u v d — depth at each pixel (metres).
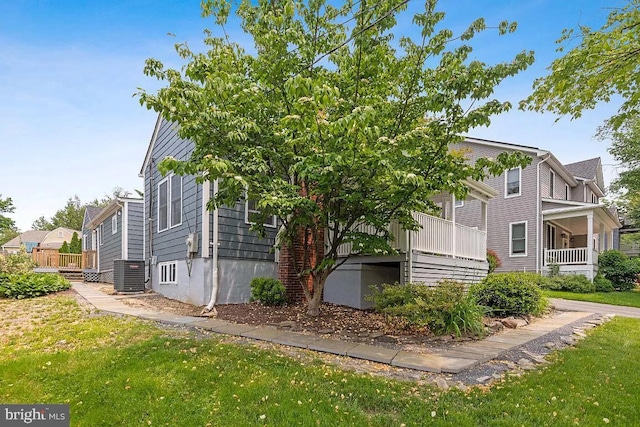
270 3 6.18
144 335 5.77
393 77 6.29
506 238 17.53
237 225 9.55
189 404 3.52
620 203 18.62
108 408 3.46
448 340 6.03
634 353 5.49
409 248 8.75
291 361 4.69
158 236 11.77
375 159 5.29
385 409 3.50
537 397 3.74
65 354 4.81
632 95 5.00
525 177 17.19
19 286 9.60
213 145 5.91
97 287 13.27
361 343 5.71
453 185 6.07
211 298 8.65
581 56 4.77
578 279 14.90
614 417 3.35
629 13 4.63
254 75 6.26
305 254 7.74
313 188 6.88
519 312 8.30
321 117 5.49
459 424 3.20
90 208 23.72
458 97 5.39
